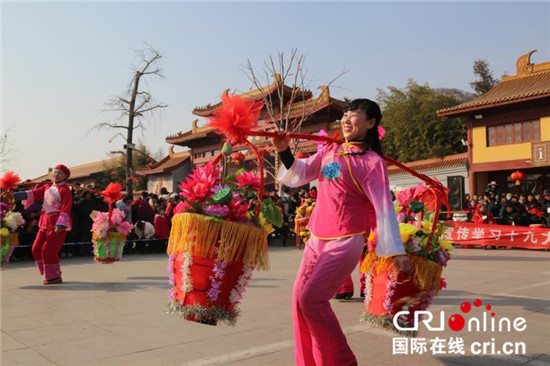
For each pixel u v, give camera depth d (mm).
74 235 11062
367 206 2732
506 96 21547
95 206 11391
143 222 12250
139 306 5117
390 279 3418
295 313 2721
